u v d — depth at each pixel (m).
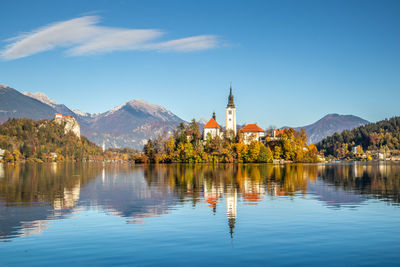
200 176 82.38
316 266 19.02
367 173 95.88
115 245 22.64
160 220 29.73
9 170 120.25
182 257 20.44
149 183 63.97
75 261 19.84
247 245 22.58
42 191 51.06
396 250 21.52
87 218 30.61
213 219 30.05
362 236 24.47
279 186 57.22
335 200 40.88
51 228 26.97
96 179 75.50
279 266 19.06
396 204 37.75
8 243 23.12
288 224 28.06
